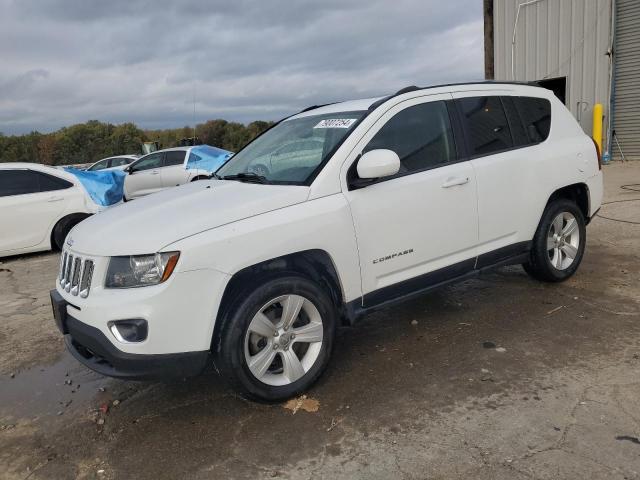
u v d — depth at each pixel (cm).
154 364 299
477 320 457
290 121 470
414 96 412
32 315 571
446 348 409
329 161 363
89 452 310
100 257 312
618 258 606
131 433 326
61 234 906
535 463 268
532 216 472
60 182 910
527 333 423
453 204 409
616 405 314
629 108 1391
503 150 455
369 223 366
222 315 321
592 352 383
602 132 1425
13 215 862
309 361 353
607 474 256
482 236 434
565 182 493
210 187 393
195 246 303
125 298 298
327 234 346
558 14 1473
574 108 1485
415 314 483
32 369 433
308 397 350
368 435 304
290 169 384
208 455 297
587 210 535
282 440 306
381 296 383
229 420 331
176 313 299
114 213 369
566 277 524
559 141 501
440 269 412
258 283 327
